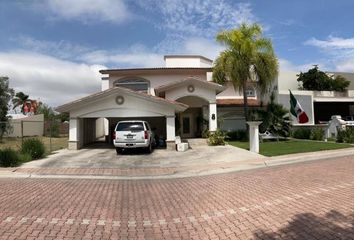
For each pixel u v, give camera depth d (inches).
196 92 1057.5
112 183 473.7
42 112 2418.8
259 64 1097.4
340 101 1727.4
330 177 447.8
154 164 637.9
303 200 328.8
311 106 1632.6
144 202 348.5
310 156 690.8
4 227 260.8
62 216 293.7
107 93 871.7
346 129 1034.7
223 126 1348.4
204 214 297.0
